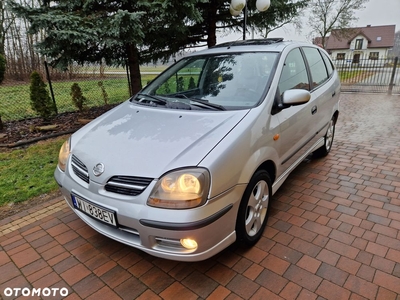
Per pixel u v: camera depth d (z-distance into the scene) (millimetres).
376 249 2270
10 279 2086
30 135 5457
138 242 1900
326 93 3625
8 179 3635
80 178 2150
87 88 11234
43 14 4695
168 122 2287
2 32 13656
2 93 10680
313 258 2191
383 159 4074
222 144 1912
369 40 45094
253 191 2244
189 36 7547
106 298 1905
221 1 7059
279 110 2473
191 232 1719
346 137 5195
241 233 2141
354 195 3109
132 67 6707
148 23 5727
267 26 8375
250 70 2740
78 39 4758
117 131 2316
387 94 10031
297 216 2750
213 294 1902
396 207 2854
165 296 1903
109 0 5613
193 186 1723
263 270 2090
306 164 4004
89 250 2369
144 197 1781
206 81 2869
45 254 2334
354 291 1888
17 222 2781
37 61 13977
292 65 2965
